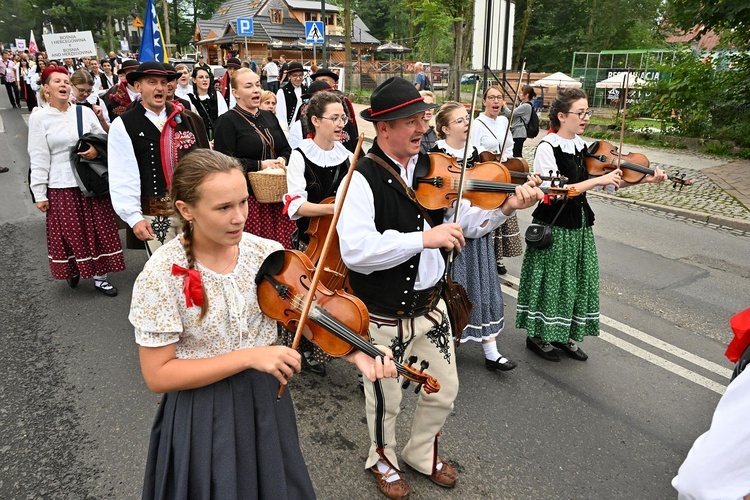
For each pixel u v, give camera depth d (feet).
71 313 14.70
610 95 58.90
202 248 5.24
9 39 231.09
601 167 12.08
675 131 42.47
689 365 12.57
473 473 9.06
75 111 14.94
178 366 5.03
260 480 5.53
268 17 142.72
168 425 5.37
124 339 13.34
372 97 6.83
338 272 9.12
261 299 5.65
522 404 10.98
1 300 15.44
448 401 8.03
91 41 41.57
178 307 5.10
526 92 25.36
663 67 42.50
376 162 7.08
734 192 28.40
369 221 6.86
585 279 11.69
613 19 111.96
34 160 14.53
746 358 4.28
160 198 12.39
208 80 24.84
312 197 11.20
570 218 11.37
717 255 20.12
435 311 7.75
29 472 8.95
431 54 69.87
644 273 18.19
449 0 64.34
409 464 8.78
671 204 26.53
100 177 14.38
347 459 9.32
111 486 8.69
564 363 12.59
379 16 186.09
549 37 118.42
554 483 8.87
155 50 25.93
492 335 11.91
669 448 9.77
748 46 38.83
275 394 5.71
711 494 3.63
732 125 39.09
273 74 66.39
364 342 5.58
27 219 22.76
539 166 11.25
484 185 8.45
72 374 11.82
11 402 10.82
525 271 12.33
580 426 10.32
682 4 37.01
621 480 8.97
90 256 15.44
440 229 6.56
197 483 5.22
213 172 4.84
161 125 12.36
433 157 8.81
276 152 14.11
